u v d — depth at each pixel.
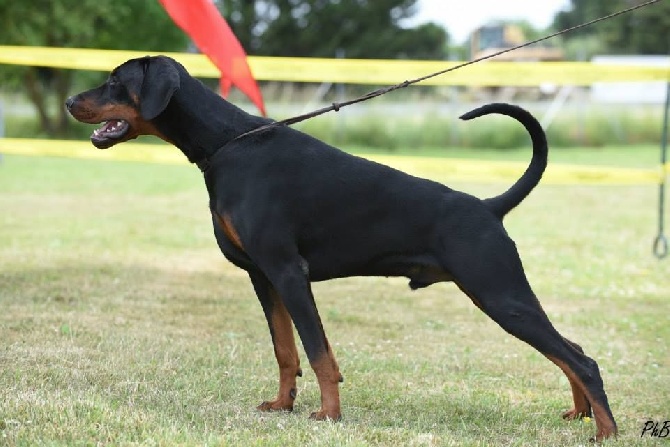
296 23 47.59
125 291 8.98
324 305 8.91
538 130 5.20
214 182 5.29
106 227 13.13
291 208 5.14
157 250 11.50
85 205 15.59
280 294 5.14
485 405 5.82
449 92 32.94
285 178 5.15
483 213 5.08
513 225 14.27
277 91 29.06
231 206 5.20
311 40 47.34
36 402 5.12
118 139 5.39
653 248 11.64
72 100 5.32
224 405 5.52
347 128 26.09
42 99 30.14
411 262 5.14
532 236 13.20
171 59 5.35
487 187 19.34
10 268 9.82
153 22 29.27
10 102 36.28
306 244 5.20
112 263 10.46
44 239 11.87
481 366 6.83
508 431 5.30
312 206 5.14
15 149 13.24
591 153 24.91
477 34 53.31
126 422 4.87
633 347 7.54
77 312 7.96
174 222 13.89
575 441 5.08
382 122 26.11
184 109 5.28
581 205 17.03
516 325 4.93
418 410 5.68
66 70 29.73
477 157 23.28
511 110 5.18
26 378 5.76
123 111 5.30
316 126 26.12
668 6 47.84
